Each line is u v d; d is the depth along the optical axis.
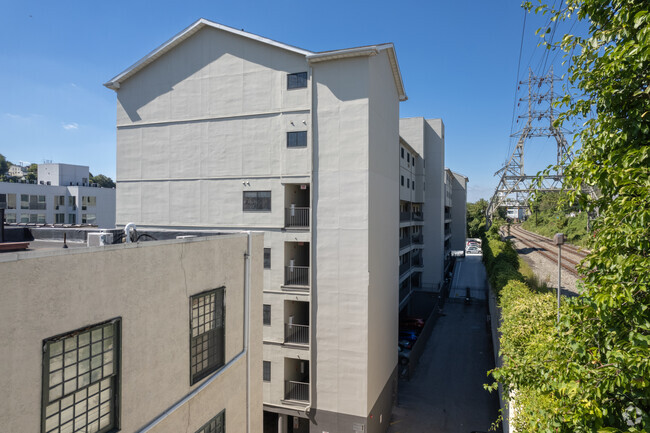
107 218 58.44
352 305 16.00
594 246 5.76
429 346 27.61
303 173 16.78
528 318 12.50
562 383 5.18
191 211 18.66
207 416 8.02
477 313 35.84
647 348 4.23
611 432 4.21
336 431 16.08
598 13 5.65
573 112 6.03
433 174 39.94
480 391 21.08
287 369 17.38
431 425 18.09
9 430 4.30
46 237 12.90
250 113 17.66
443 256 41.16
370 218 16.14
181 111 18.89
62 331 4.92
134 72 19.59
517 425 8.59
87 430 5.39
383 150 18.38
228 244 8.87
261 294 10.36
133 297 6.10
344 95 16.06
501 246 37.09
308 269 18.16
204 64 18.48
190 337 7.51
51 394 4.82
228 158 18.03
